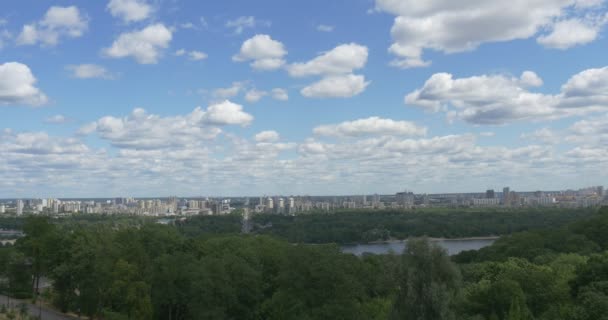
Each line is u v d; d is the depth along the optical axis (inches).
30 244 5383.9
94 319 5029.5
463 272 5885.8
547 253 6535.4
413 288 3097.9
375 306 4466.0
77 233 5457.7
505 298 4116.6
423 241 3201.3
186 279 4576.8
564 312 3900.1
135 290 4136.3
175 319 4901.6
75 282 5167.3
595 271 4301.2
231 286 4562.0
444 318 2982.3
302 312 3700.8
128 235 5551.2
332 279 3779.5
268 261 5280.5
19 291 6122.1
